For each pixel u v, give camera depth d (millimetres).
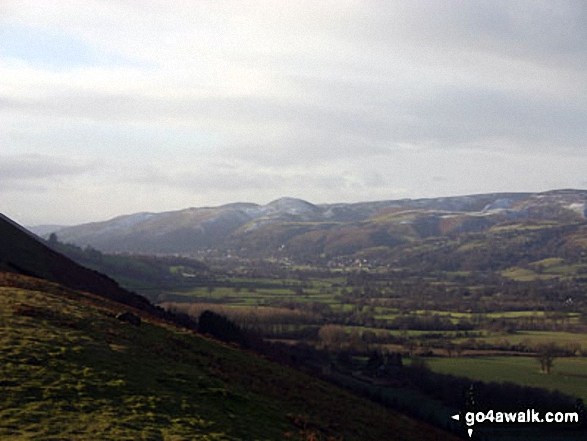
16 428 23609
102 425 25703
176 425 27984
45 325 39375
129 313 50781
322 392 53156
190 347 49625
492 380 99312
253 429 31078
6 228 89938
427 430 57031
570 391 92875
